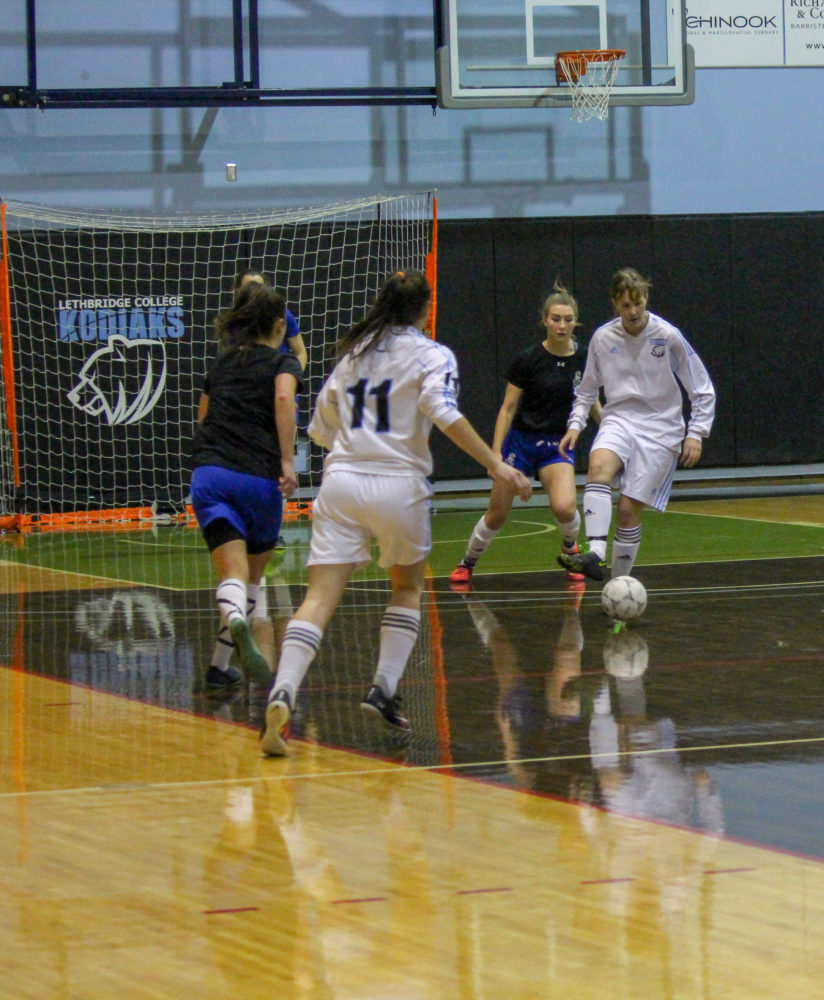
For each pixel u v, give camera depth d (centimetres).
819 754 1619
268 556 2034
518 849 1266
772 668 2153
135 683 2123
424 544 1680
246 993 950
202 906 1125
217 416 1961
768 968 978
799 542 4031
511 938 1043
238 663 2275
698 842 1279
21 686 2106
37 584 3409
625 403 2747
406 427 1636
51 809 1427
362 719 1848
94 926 1083
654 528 4547
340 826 1351
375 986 959
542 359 3141
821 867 1201
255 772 1571
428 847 1278
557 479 3178
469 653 2338
